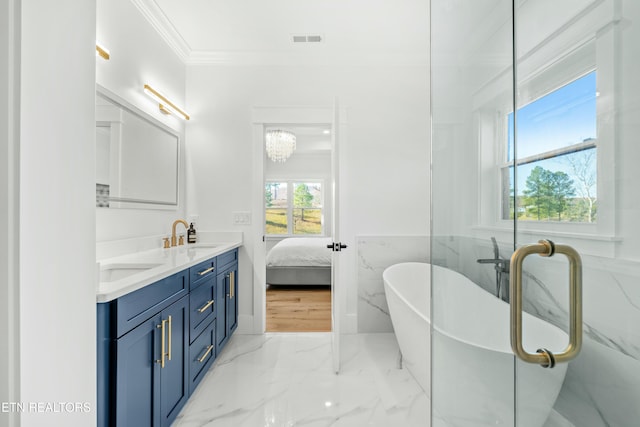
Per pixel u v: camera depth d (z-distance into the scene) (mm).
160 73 2479
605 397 631
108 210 1851
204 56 2904
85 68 871
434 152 1149
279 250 4715
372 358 2400
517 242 766
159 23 2395
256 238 2922
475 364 915
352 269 2951
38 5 717
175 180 2727
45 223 739
